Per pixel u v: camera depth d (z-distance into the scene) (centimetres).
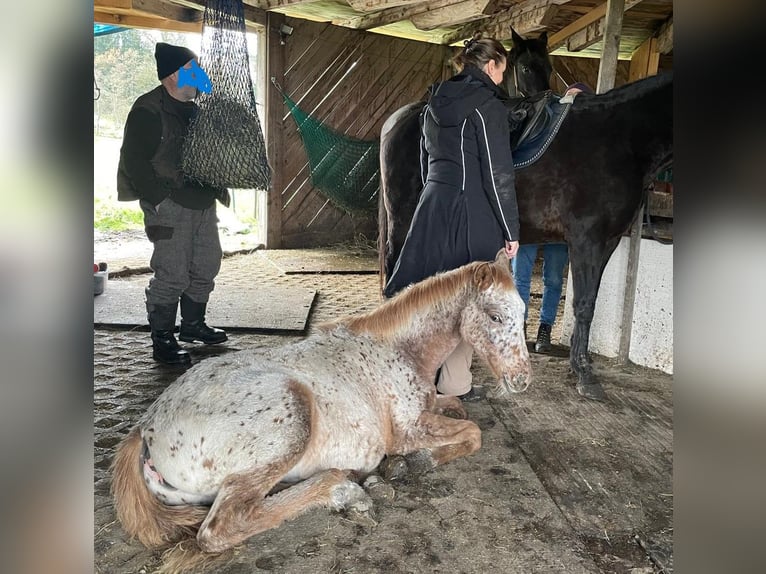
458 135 286
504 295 229
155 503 190
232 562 187
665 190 432
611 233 353
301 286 599
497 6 638
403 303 241
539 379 368
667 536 207
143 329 441
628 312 402
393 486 235
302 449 195
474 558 193
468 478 245
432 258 294
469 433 238
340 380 219
